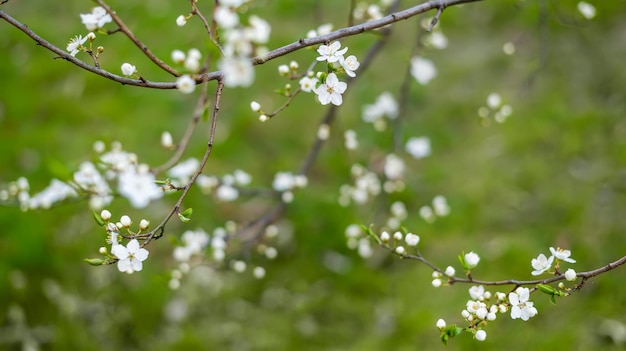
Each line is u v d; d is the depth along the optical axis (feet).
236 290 11.93
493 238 12.37
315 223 12.84
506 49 12.73
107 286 11.66
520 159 14.07
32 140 14.58
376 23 6.25
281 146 14.97
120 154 9.09
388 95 13.03
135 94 15.99
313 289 11.89
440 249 12.39
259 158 14.73
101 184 9.00
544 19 11.28
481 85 15.97
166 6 18.11
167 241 12.59
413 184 13.58
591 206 12.59
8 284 11.24
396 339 10.75
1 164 13.92
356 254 12.42
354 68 5.91
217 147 14.73
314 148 11.34
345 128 15.11
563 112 14.70
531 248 11.85
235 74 4.77
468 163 14.25
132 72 5.45
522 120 14.88
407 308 11.31
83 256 11.99
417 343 10.60
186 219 5.79
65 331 10.84
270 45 16.56
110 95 16.06
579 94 15.08
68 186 9.12
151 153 14.42
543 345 10.11
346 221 12.77
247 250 10.27
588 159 13.66
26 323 10.87
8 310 10.94
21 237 11.93
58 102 15.76
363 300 11.66
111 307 11.35
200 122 15.35
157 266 12.15
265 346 10.82
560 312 10.64
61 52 5.50
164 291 11.66
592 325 10.30
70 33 17.70
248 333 11.07
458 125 15.24
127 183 8.30
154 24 17.42
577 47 16.11
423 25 11.30
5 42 17.49
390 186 11.94
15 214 12.38
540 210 12.82
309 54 16.06
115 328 11.06
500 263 11.76
